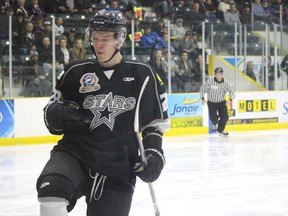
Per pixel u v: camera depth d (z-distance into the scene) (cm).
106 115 478
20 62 2184
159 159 489
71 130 478
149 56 2425
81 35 2314
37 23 2219
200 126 2608
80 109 483
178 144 2105
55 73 2238
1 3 2489
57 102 492
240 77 2736
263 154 1778
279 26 2825
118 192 471
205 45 2603
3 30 2145
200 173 1387
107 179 469
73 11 2684
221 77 2431
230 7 3206
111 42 479
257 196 1082
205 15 3105
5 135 2148
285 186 1197
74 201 457
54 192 430
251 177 1323
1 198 1081
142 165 470
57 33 2256
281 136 2438
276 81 2872
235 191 1138
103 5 2852
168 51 2477
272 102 2878
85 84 486
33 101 2203
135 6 2984
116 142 474
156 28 2462
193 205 994
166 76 2475
